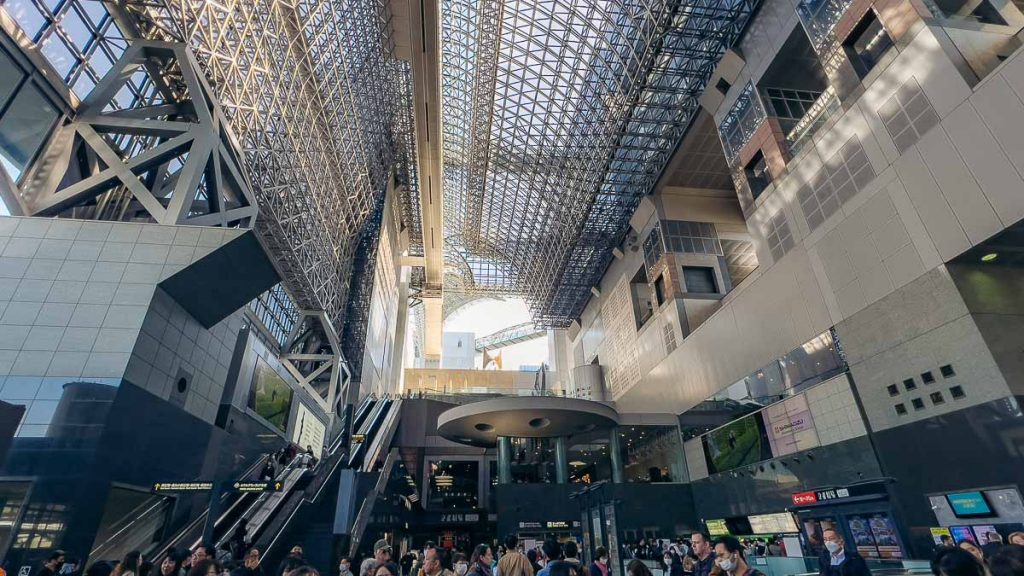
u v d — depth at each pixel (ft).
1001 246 47.06
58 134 48.62
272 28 74.84
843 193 63.46
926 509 48.91
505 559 19.40
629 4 94.43
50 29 46.60
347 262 144.66
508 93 135.13
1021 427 42.19
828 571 16.43
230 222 60.18
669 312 117.60
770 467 72.84
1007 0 53.83
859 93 61.72
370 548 61.21
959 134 49.06
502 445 93.04
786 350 72.59
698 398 97.55
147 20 55.01
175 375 49.57
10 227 44.01
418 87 124.98
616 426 94.17
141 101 60.64
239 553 38.14
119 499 42.16
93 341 41.98
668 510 86.53
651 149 115.14
